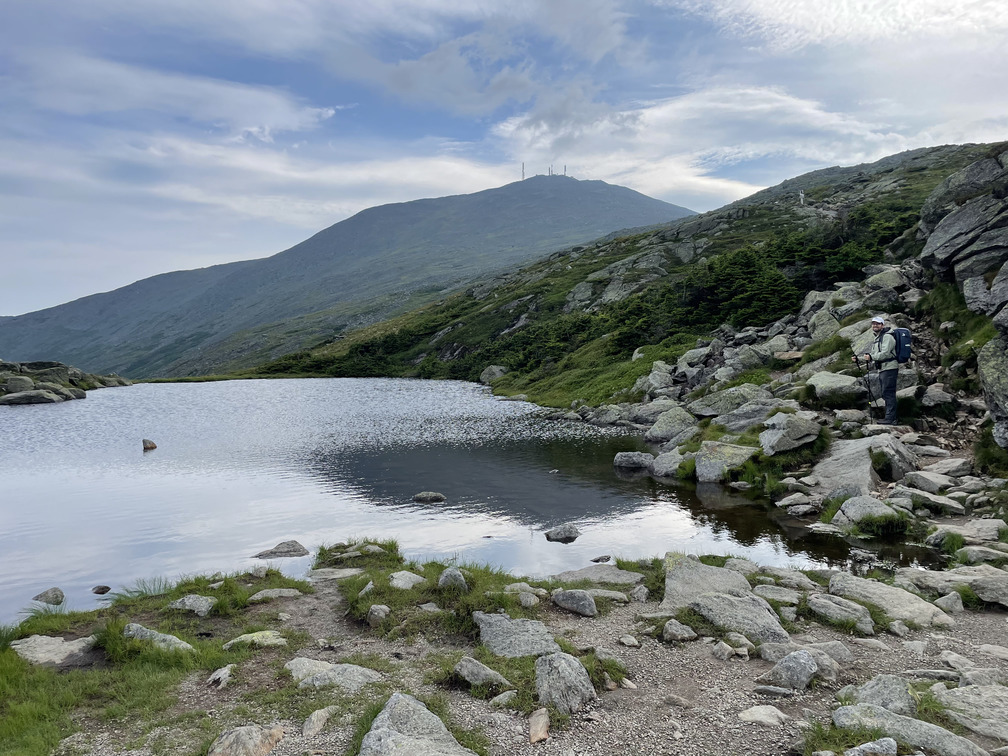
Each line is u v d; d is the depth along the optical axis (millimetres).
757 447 25344
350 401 64688
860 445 21641
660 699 8031
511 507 21891
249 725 7027
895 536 16406
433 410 54625
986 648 9289
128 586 14594
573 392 55688
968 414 22656
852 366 28844
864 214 58000
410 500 23266
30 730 7301
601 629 10711
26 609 13133
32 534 19391
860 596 11656
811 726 7043
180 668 9211
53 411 58812
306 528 19672
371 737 6492
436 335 123750
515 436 38281
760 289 49438
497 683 8312
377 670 9047
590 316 83250
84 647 10039
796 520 18766
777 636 9883
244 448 35781
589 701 7965
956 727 6816
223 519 20906
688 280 63719
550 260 166750
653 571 14078
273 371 118188
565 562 15836
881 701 7316
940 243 29172
